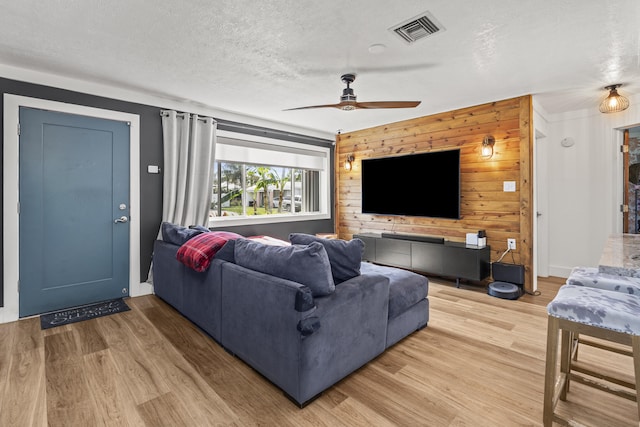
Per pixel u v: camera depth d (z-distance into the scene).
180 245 3.10
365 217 5.34
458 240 4.19
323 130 5.42
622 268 1.45
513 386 1.89
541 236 4.45
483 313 3.07
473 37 2.31
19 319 2.88
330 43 2.41
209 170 3.98
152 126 3.64
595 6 1.94
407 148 4.70
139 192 3.55
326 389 1.86
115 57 2.65
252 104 3.92
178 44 2.43
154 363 2.13
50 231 3.04
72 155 3.13
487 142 3.81
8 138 2.81
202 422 1.59
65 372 2.02
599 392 1.85
